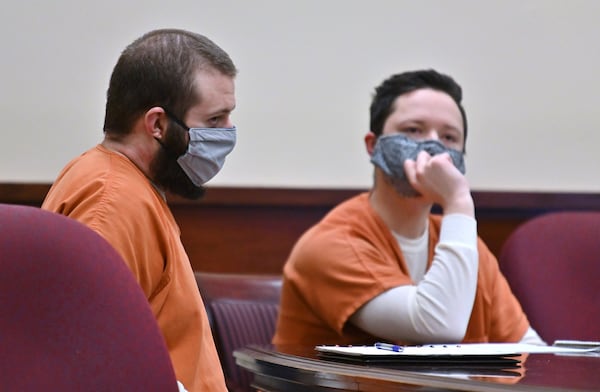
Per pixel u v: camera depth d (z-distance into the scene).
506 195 8.91
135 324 3.12
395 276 5.62
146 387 3.11
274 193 8.62
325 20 8.98
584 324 6.44
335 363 3.79
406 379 3.30
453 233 5.56
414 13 9.12
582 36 9.30
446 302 5.39
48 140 8.48
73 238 3.08
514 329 6.11
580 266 6.55
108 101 4.37
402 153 5.88
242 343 6.45
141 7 8.65
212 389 4.19
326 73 8.98
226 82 4.43
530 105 9.24
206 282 6.61
